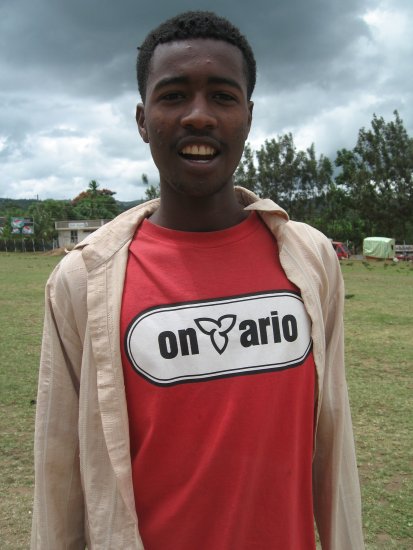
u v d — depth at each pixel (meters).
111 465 1.26
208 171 1.29
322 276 1.42
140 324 1.23
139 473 1.24
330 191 48.66
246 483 1.21
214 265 1.30
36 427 1.36
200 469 1.20
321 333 1.35
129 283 1.28
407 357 7.15
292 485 1.27
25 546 2.95
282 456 1.25
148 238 1.34
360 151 46.84
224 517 1.20
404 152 45.03
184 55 1.27
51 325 1.35
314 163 48.66
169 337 1.22
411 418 4.84
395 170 45.53
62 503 1.34
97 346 1.25
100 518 1.26
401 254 40.50
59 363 1.34
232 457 1.20
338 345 1.48
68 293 1.32
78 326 1.32
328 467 1.44
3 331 8.68
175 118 1.29
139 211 1.43
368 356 7.22
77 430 1.35
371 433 4.49
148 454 1.22
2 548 2.93
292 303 1.31
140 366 1.22
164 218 1.39
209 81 1.27
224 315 1.25
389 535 3.06
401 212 45.78
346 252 39.41
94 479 1.27
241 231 1.35
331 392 1.45
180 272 1.29
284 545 1.25
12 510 3.27
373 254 37.28
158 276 1.28
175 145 1.29
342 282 1.50
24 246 55.47
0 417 4.73
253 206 1.38
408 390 5.68
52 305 1.35
